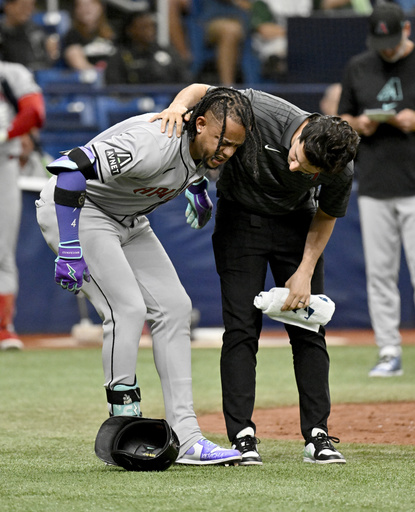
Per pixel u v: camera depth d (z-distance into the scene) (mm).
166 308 13906
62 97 38438
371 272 24953
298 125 12992
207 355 29875
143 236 14156
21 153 32156
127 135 12586
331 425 17672
